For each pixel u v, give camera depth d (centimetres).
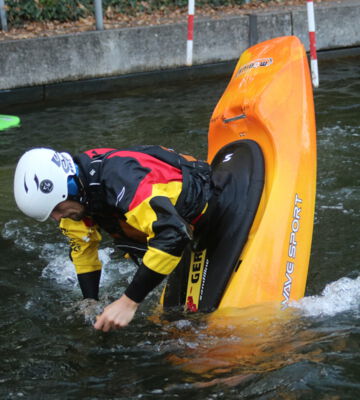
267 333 336
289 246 377
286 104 428
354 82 850
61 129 739
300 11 980
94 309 372
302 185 400
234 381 299
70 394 302
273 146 409
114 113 789
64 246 486
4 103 866
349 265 420
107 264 455
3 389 310
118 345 342
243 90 449
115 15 1027
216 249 367
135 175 309
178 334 345
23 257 470
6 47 857
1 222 529
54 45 878
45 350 343
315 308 358
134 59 920
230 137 452
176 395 294
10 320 380
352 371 301
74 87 895
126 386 305
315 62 715
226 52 957
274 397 286
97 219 336
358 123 694
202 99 827
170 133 702
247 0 1073
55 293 414
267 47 473
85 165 321
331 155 614
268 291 361
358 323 342
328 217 495
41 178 317
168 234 298
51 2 990
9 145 694
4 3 971
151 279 305
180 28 930
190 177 334
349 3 1018
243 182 382
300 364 307
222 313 350
